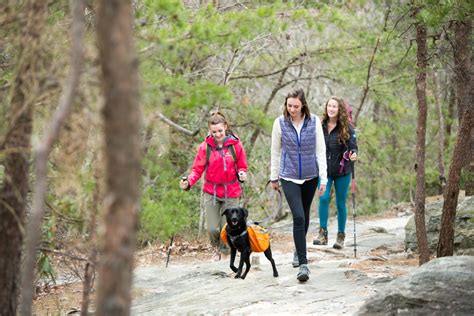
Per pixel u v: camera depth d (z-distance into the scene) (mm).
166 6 8031
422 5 11062
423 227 11633
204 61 20891
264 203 25734
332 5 19297
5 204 6758
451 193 10688
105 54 4410
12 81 6938
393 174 32000
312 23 13539
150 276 13594
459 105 14062
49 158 7602
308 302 9820
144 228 8344
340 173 14562
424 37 11703
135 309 10578
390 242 16734
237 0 16922
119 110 4355
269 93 27781
